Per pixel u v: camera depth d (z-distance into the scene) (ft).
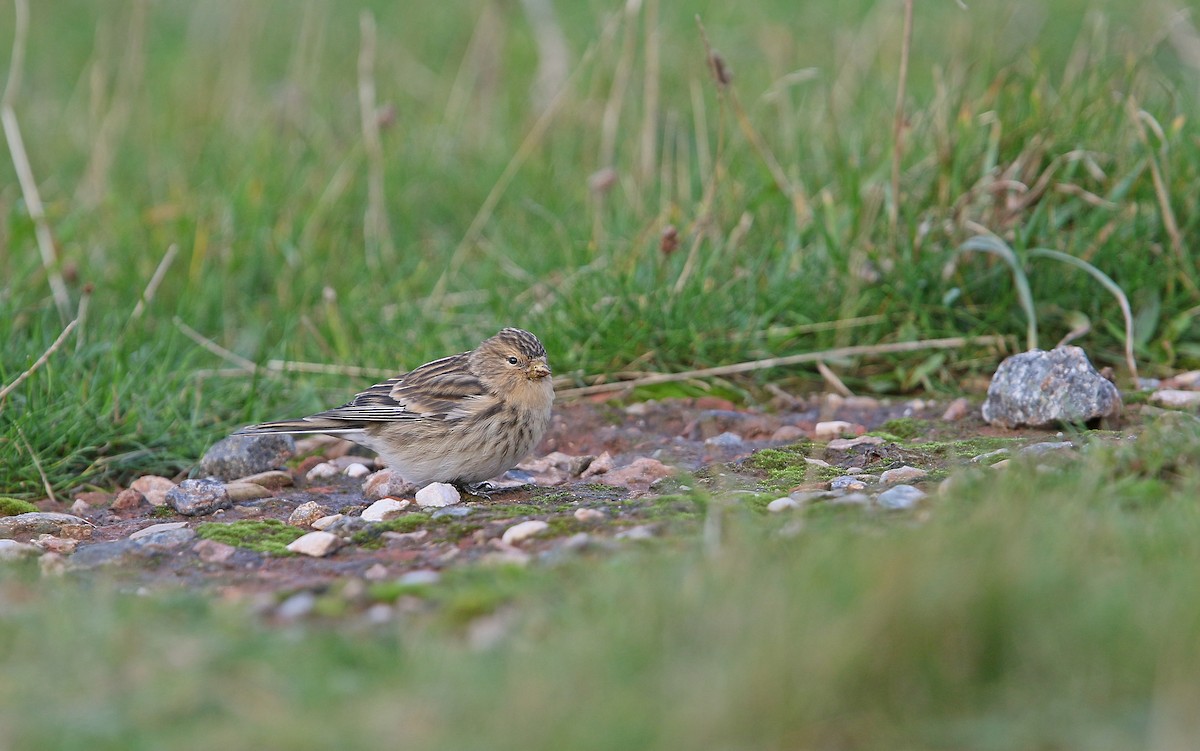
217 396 40.47
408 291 47.60
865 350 40.29
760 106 55.47
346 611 23.32
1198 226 41.52
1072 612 19.31
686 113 56.70
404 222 53.62
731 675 18.20
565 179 54.39
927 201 43.16
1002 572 19.57
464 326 43.96
